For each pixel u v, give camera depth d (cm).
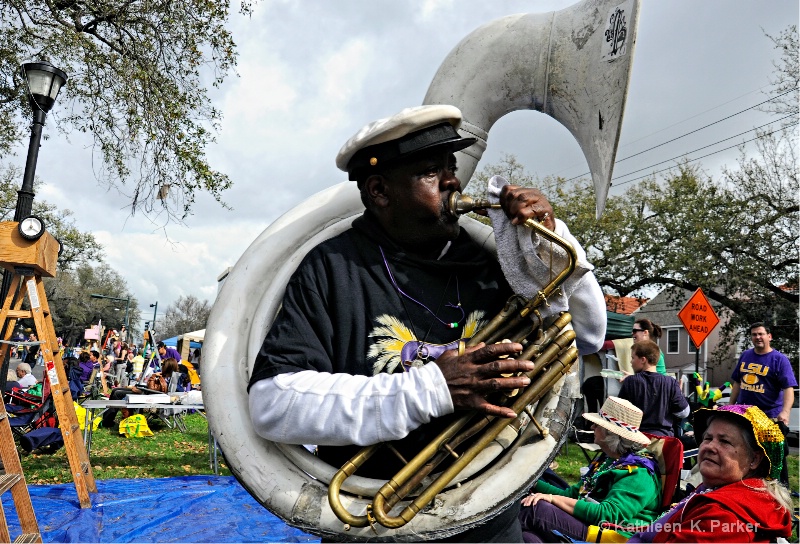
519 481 142
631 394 461
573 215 2262
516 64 186
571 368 154
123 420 948
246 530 403
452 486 144
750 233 1920
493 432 141
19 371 1146
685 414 462
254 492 149
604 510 285
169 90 912
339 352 148
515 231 145
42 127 645
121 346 2161
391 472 145
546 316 148
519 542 159
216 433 154
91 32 934
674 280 2112
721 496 199
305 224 174
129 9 896
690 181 2050
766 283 1892
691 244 1995
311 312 148
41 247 456
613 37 164
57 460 695
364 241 158
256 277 168
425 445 143
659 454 304
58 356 490
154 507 457
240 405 155
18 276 470
